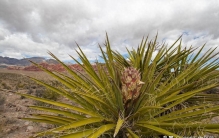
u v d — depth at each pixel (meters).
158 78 2.85
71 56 2.96
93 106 2.79
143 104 2.62
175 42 4.08
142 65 3.78
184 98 2.46
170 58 3.99
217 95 3.51
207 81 3.65
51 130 1.93
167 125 2.22
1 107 11.05
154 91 2.76
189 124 2.18
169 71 4.07
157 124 2.24
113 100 2.71
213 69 3.59
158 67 4.05
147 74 2.92
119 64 4.44
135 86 2.46
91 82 3.01
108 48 3.18
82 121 2.13
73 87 2.81
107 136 2.53
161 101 2.55
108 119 2.42
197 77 3.52
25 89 18.16
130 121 2.56
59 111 2.62
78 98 2.78
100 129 2.06
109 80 2.96
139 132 2.40
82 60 3.06
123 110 2.53
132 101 2.50
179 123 2.34
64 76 2.89
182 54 3.77
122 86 2.56
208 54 3.61
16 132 7.75
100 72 3.07
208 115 2.47
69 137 1.92
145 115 2.59
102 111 2.60
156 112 2.56
